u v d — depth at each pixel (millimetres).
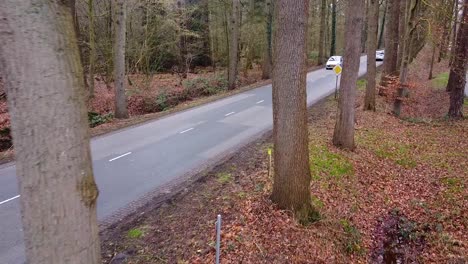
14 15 1932
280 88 6301
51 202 2166
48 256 2221
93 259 2447
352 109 10758
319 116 15094
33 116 2051
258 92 22000
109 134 12719
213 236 5992
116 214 6742
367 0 29656
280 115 6438
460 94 15875
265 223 6480
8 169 9195
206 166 9305
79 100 2248
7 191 7766
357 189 8961
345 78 10547
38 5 1981
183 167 9266
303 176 6727
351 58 10312
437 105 19641
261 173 8609
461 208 8375
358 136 12703
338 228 7152
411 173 10359
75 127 2223
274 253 5906
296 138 6473
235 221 6445
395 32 19188
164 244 5754
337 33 46562
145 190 7840
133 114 19266
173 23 23312
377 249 7141
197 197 7426
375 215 8203
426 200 8922
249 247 5859
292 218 6699
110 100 19953
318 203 7656
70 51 2172
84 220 2338
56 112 2105
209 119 14891
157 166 9367
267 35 27672
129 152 10555
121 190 7852
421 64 32562
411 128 14609
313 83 25000
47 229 2186
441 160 11164
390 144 12273
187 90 23359
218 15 29234
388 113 16844
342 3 41875
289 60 6051
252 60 34406
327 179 8852
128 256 5426
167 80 26406
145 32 22984
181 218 6559
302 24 5910
